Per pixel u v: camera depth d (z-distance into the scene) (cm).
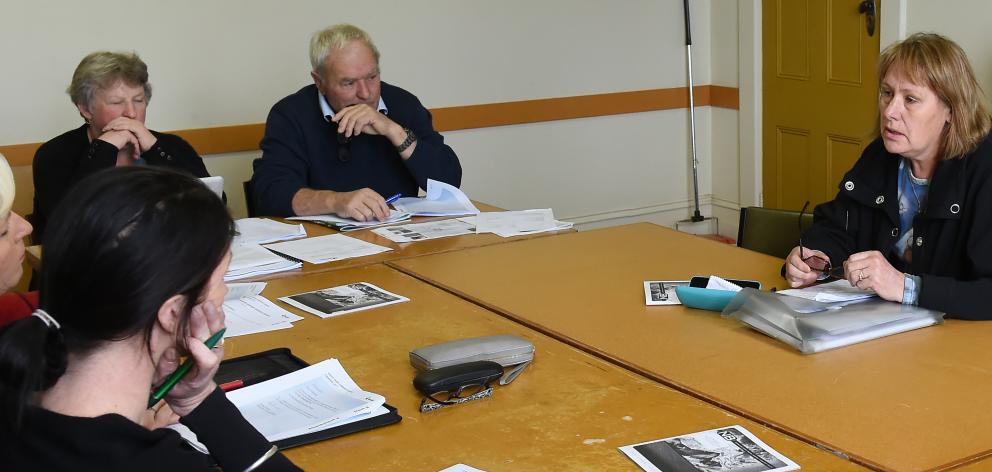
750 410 155
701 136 561
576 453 143
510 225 296
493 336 181
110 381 110
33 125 400
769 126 523
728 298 203
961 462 135
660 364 177
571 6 509
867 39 455
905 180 228
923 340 183
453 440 150
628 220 554
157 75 419
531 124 514
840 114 477
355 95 330
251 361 183
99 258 104
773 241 271
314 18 446
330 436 151
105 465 104
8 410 100
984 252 203
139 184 108
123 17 409
